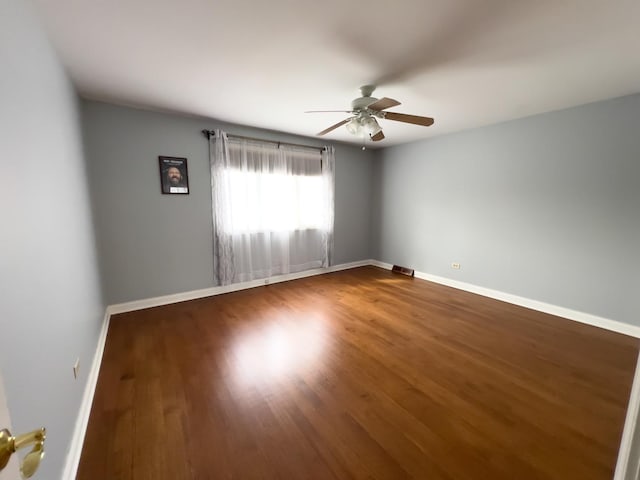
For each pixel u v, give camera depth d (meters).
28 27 1.30
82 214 2.18
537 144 3.22
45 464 1.07
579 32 1.64
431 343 2.55
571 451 1.46
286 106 2.94
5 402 0.50
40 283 1.17
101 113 2.86
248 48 1.84
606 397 1.86
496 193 3.63
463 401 1.82
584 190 2.92
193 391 1.90
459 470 1.36
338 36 1.71
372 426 1.62
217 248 3.70
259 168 3.95
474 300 3.65
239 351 2.40
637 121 2.57
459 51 1.86
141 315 3.11
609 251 2.80
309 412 1.72
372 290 4.04
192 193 3.47
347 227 5.23
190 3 1.42
